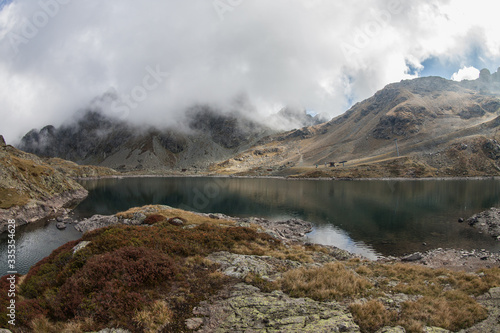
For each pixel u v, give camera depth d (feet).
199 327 35.91
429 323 40.16
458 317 41.93
